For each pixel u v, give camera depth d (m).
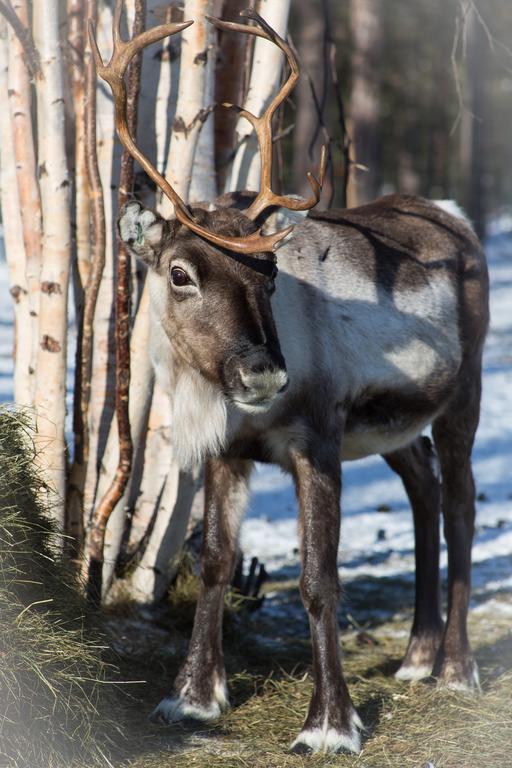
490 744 6.88
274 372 6.34
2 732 5.98
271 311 6.69
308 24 38.75
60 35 8.77
